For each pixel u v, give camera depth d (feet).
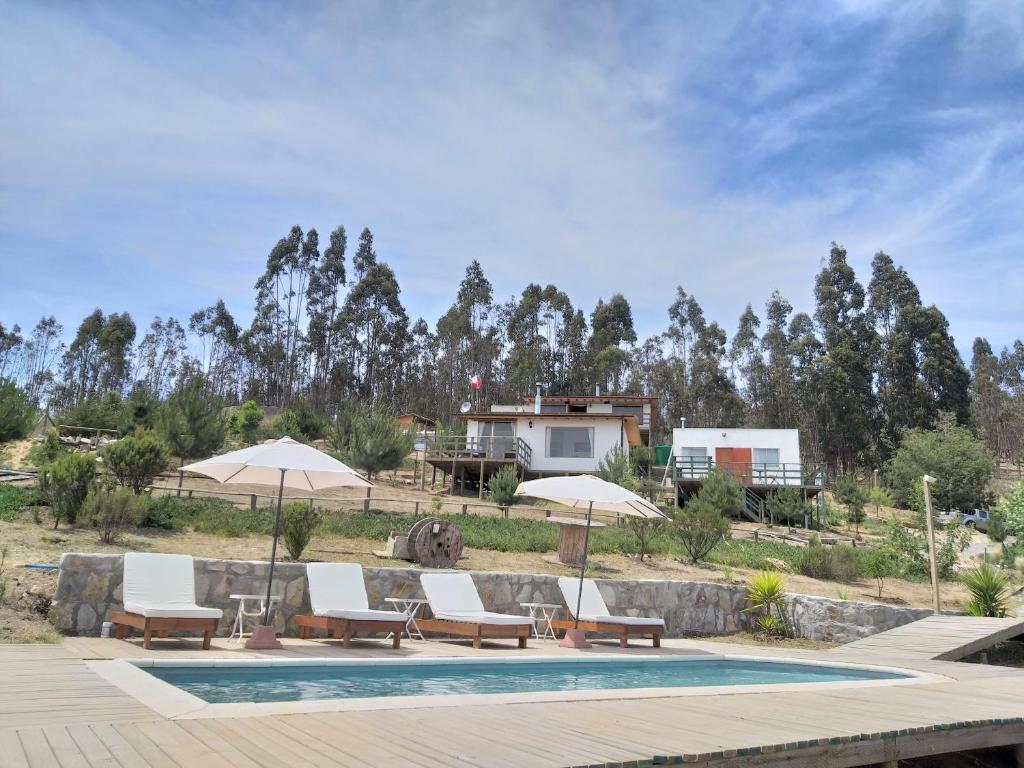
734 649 37.52
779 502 96.22
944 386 218.59
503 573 40.16
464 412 119.65
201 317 300.61
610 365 259.19
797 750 15.06
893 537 62.23
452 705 17.29
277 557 39.68
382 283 267.18
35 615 27.61
